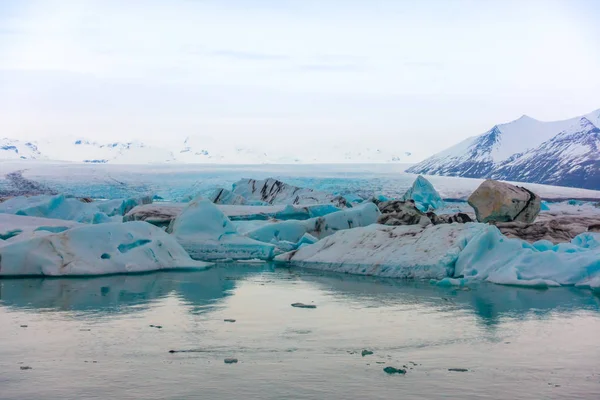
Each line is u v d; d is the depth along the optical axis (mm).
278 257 24453
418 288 17422
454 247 19500
